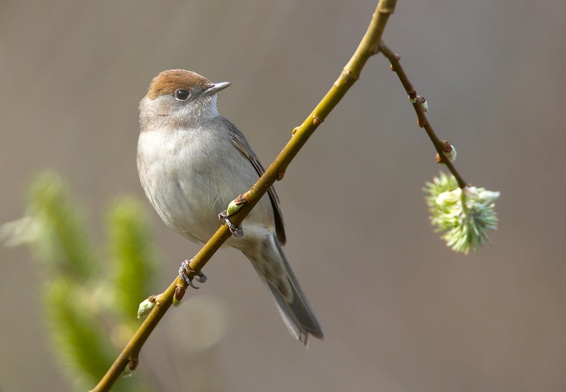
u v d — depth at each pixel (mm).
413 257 13000
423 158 13523
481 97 13539
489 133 13328
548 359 11977
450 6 14055
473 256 12945
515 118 13305
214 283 13328
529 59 13500
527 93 13352
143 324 5715
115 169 12664
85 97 12766
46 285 6219
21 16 12688
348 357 12508
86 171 12625
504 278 12656
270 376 12445
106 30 12805
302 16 13641
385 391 12109
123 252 6121
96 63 12750
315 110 5086
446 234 5480
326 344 12570
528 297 12461
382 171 13602
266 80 13328
